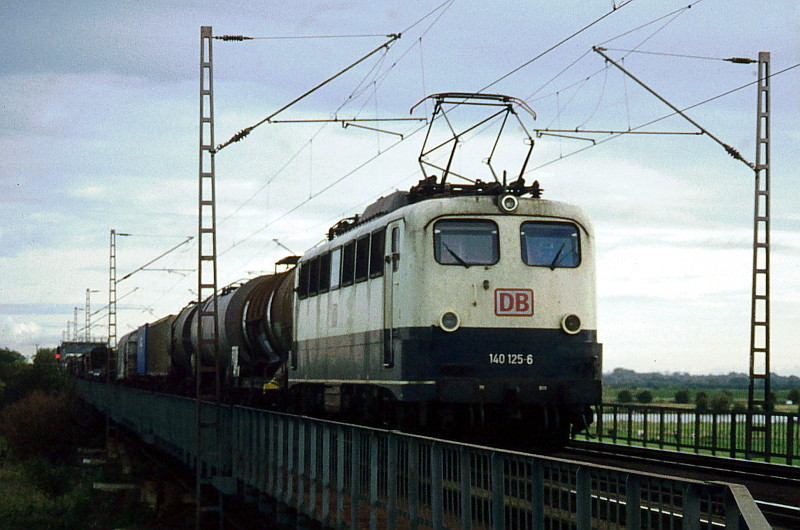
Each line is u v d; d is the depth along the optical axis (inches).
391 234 703.1
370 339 735.1
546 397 657.0
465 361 657.0
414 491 384.5
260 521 722.8
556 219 686.5
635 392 3905.0
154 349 1983.3
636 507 239.1
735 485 207.6
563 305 676.1
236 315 1273.4
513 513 301.0
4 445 2187.5
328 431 504.4
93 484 1453.0
